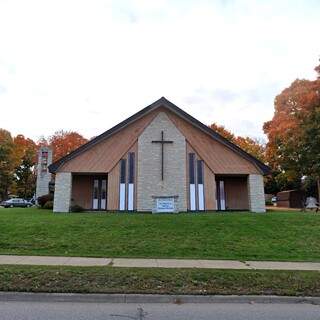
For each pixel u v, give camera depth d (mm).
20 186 62312
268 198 44781
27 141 62094
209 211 19656
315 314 5676
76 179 21938
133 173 19938
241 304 6238
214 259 9492
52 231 12328
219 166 20375
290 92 35344
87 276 7125
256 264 8922
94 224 13445
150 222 13938
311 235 12406
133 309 5809
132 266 8266
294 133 29984
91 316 5387
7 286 6480
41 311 5598
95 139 20156
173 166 20062
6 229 12500
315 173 30328
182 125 20781
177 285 6816
